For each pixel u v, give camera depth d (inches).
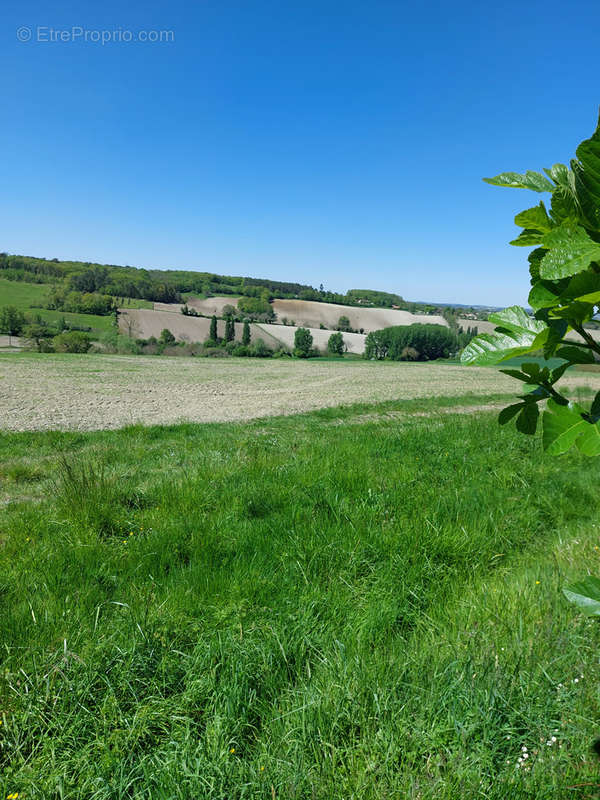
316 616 117.3
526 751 75.9
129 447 380.2
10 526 186.5
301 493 214.8
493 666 90.4
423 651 100.7
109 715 88.0
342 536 164.9
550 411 43.7
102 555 157.1
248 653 102.0
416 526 167.6
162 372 1430.9
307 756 77.3
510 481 236.5
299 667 101.1
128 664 98.6
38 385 944.3
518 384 1243.8
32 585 137.4
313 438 407.2
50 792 74.3
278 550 158.6
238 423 553.0
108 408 684.1
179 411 673.6
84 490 208.1
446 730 77.8
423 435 360.8
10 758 80.7
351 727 82.0
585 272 36.2
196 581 138.8
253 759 79.2
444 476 246.1
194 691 93.0
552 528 187.3
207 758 78.4
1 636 110.6
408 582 136.8
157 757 78.6
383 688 88.4
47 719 87.7
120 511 198.2
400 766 74.4
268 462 276.7
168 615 117.6
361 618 117.4
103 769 77.1
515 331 44.8
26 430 483.8
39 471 306.5
